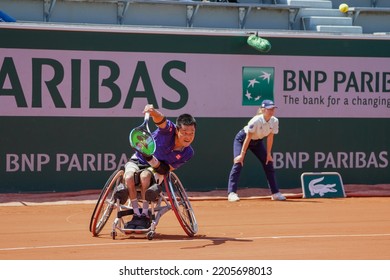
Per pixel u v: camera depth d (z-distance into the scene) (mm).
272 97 38625
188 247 21203
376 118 40094
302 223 27234
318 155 39188
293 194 37688
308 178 37344
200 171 37688
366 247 21344
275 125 34625
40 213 30922
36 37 35750
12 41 35469
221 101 38000
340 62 39469
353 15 51438
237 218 28844
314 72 39125
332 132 39406
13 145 35531
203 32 37688
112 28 36562
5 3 44312
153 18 47156
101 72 36531
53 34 35938
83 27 36219
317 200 36062
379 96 40125
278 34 38562
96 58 36469
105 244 21781
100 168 36594
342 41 39469
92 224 23047
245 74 38312
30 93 35719
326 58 39281
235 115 38188
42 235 23938
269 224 26922
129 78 36875
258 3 52344
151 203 22578
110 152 36688
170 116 37375
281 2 52344
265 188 38500
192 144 37594
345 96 39594
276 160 38594
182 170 37438
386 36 40031
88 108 36406
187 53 37562
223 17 48625
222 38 38000
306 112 39031
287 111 38750
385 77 40156
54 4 44938
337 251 20578
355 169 39781
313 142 39125
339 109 39500
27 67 35688
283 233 24422
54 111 36000
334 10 51375
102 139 36562
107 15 46344
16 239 23016
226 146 38094
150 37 37094
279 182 38562
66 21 45469
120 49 36750
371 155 40031
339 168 39562
